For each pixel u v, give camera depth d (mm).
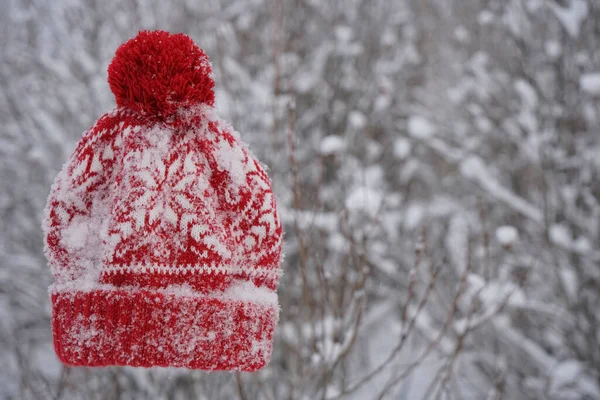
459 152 5484
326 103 5777
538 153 4590
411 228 5715
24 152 5359
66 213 1351
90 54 5312
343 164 4711
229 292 1355
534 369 4660
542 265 4688
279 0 4219
